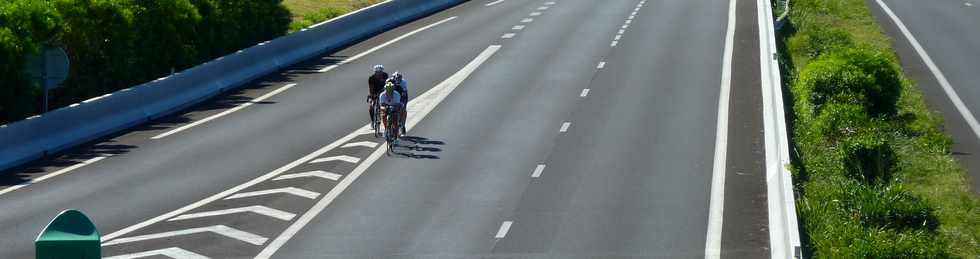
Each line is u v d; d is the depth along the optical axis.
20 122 35.91
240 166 34.47
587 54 56.81
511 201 29.56
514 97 45.91
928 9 76.94
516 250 24.83
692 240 25.66
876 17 72.81
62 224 11.48
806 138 36.56
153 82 43.44
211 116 43.12
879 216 27.64
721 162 34.16
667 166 33.62
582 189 30.83
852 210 27.75
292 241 25.78
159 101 43.69
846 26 68.69
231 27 55.28
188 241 25.83
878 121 40.22
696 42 59.94
